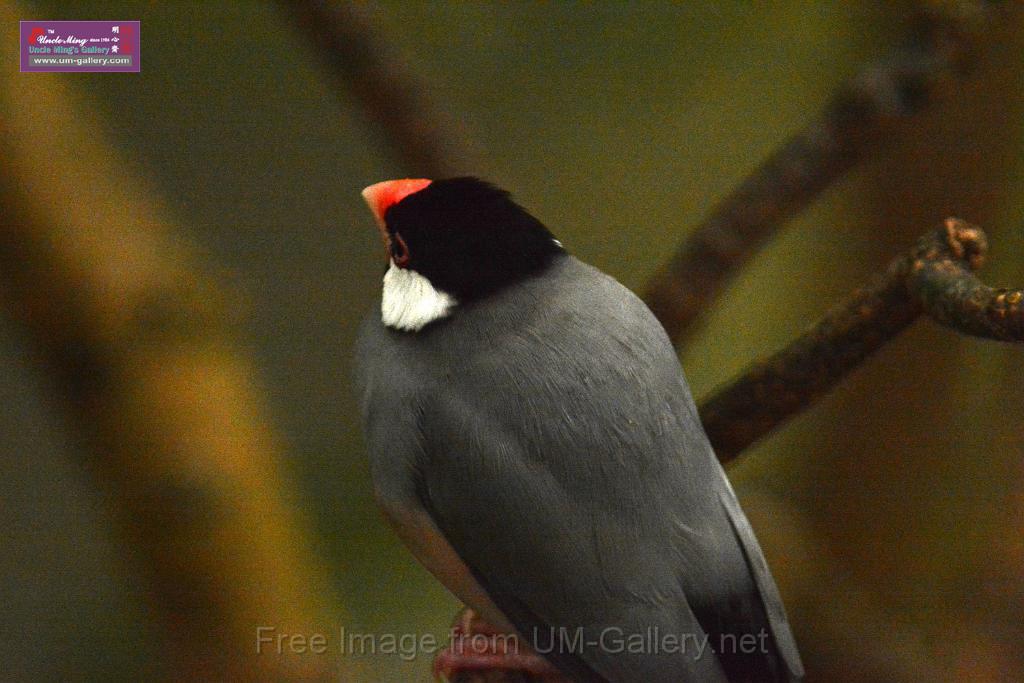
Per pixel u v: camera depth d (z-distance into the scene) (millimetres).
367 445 6477
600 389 5887
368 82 7621
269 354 8273
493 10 8188
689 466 5941
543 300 6109
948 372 8047
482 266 6176
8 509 8078
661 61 8250
